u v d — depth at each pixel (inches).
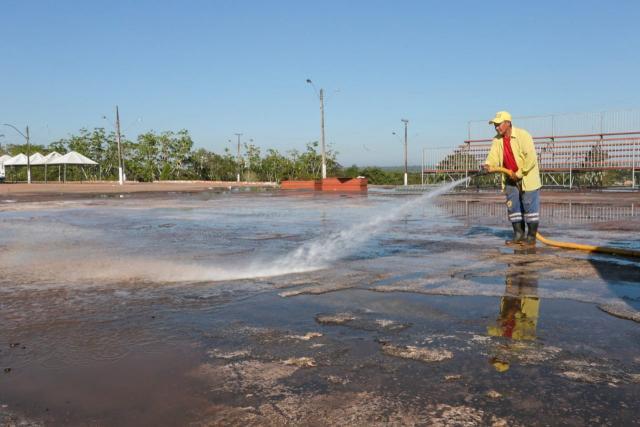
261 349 100.8
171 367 92.0
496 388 81.8
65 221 387.9
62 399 79.3
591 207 485.7
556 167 957.8
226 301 138.8
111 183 1903.3
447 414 73.5
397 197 759.7
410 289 150.9
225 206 564.4
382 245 245.4
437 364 92.0
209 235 292.0
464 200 653.9
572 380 84.7
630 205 509.0
